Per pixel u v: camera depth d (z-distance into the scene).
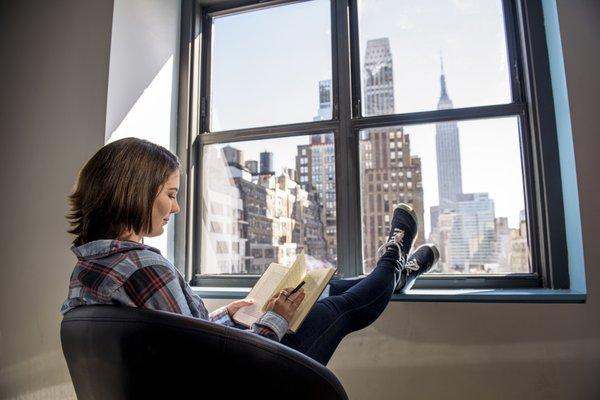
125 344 0.60
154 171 0.78
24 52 1.75
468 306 1.36
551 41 1.49
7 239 1.66
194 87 1.95
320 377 0.69
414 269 1.34
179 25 1.97
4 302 1.64
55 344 1.55
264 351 0.64
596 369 1.25
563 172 1.43
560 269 1.43
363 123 1.71
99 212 0.74
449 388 1.35
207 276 1.84
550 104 1.49
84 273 0.70
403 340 1.40
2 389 1.60
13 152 1.70
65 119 1.64
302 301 0.90
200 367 0.60
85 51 1.65
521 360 1.30
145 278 0.70
